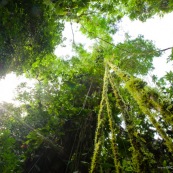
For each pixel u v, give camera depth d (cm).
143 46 1043
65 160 858
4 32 641
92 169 222
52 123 891
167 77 741
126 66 1045
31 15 694
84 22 1036
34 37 755
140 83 246
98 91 1023
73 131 932
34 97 1047
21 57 758
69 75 1073
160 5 844
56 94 1027
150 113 228
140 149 204
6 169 695
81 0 654
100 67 1042
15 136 977
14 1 643
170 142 205
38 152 943
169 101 207
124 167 338
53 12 778
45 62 1047
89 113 916
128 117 245
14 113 1012
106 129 756
